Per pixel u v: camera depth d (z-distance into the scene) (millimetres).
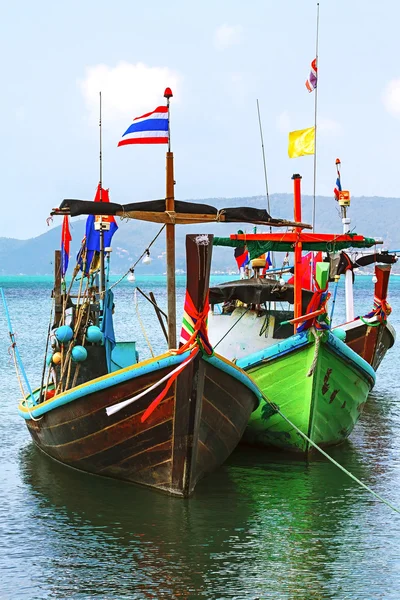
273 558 17578
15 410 33125
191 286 19281
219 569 16984
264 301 27156
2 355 50000
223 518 19859
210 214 21594
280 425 25266
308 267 30484
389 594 15945
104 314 24250
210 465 21562
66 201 20859
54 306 25984
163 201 21062
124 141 21516
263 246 28203
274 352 24547
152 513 20094
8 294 162625
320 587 16219
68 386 24672
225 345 28469
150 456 20734
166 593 15953
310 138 30359
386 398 37625
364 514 20406
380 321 30641
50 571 16875
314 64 30453
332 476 23750
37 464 24719
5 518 19828
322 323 23750
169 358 19500
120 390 20344
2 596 15766
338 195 32344
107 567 17078
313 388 24422
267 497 21562
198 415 19938
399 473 24141
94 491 21672
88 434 21656
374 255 33125
